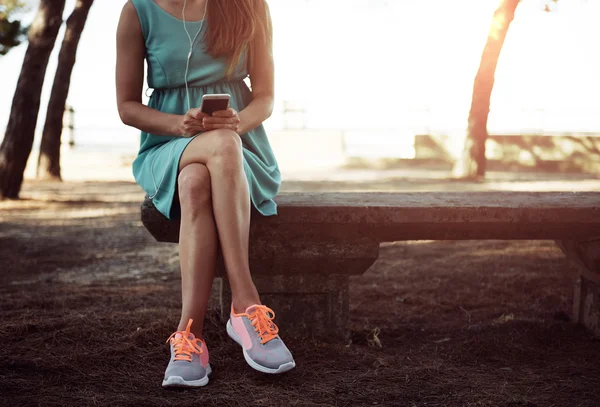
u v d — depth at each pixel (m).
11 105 8.97
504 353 2.43
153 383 2.05
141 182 2.32
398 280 3.99
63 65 12.37
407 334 2.77
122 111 2.29
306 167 16.73
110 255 5.08
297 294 2.55
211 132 2.07
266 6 2.46
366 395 1.98
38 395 1.92
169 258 4.96
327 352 2.37
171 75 2.35
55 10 8.86
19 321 2.69
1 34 13.91
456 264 4.57
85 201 9.00
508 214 2.38
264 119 2.36
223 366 2.20
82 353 2.28
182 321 2.05
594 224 2.45
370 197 2.63
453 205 2.39
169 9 2.33
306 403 1.89
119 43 2.33
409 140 18.41
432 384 2.08
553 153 16.27
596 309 2.66
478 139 12.44
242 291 2.09
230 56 2.35
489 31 12.11
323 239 2.43
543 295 3.49
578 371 2.21
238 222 2.06
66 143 18.58
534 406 1.90
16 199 8.94
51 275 4.25
